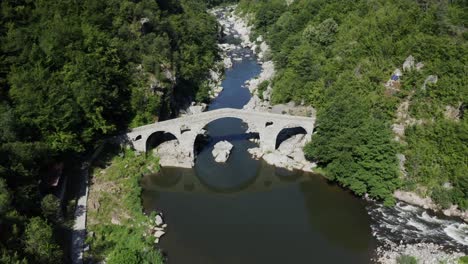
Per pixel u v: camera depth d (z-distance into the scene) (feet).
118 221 174.19
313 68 265.75
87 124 204.64
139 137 225.97
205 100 314.35
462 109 192.24
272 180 218.59
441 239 165.78
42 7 234.58
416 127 199.31
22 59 198.70
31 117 179.52
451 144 186.39
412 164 195.11
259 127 234.17
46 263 121.60
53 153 178.91
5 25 213.25
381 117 207.72
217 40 463.83
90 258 149.07
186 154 231.91
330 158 205.26
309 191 207.72
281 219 186.80
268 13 454.40
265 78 337.31
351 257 159.74
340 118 205.57
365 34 261.85
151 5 321.11
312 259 159.53
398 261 153.58
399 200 193.47
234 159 237.25
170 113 271.28
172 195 205.98
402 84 214.28
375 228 175.32
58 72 203.82
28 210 142.61
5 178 138.82
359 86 225.56
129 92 241.35
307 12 362.94
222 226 181.57
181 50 335.06
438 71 204.23
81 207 175.73
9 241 117.39
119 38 256.73
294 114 249.55
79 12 249.75
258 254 163.12
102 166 210.18
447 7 251.60
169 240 170.71
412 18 245.65
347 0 324.60
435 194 184.03
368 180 191.52
